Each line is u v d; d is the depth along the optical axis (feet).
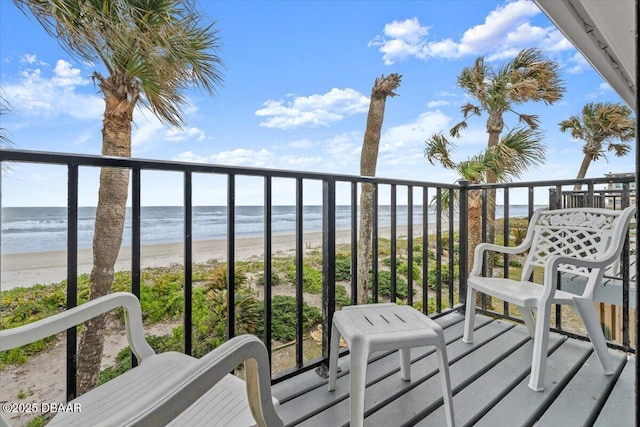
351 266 5.21
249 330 13.85
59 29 8.42
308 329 16.02
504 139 17.01
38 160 2.78
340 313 4.11
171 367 2.86
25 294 17.16
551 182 6.23
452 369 4.82
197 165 3.73
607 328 10.78
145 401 1.40
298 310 4.69
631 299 9.24
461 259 7.59
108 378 11.06
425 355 5.25
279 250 33.40
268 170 4.30
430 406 3.94
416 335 3.42
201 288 15.90
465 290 7.50
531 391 4.25
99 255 10.06
